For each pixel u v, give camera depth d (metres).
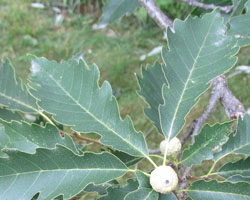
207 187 0.18
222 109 0.59
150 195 0.17
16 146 0.19
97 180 0.18
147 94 0.24
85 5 0.93
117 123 0.19
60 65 0.19
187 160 0.20
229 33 0.23
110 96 0.19
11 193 0.16
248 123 0.21
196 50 0.21
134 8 0.37
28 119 0.54
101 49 0.81
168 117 0.20
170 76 0.20
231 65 0.20
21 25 0.89
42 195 0.17
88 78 0.19
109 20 0.37
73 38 0.85
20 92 0.23
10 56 0.81
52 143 0.19
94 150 0.58
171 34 0.21
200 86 0.20
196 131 0.28
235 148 0.21
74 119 0.19
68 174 0.17
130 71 0.75
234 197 0.18
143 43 0.80
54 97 0.19
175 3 0.73
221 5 0.31
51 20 0.91
